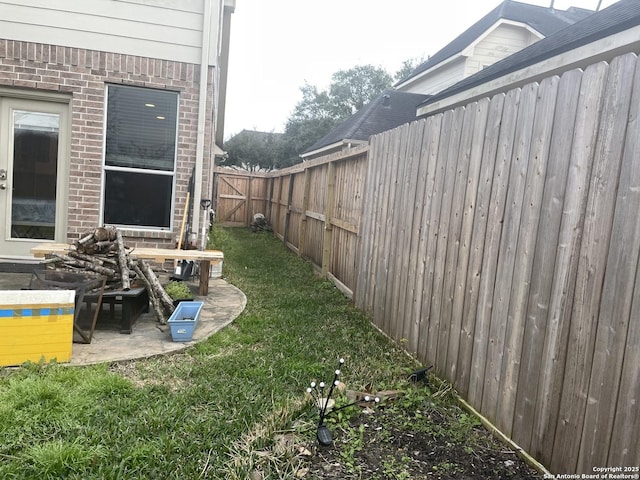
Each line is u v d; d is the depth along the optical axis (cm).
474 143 321
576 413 218
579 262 221
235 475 221
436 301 365
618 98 204
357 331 473
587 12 1562
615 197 203
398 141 460
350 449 254
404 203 438
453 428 281
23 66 584
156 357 369
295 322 491
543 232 247
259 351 396
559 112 240
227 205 1686
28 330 332
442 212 363
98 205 618
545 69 582
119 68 608
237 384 326
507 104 286
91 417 268
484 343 298
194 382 329
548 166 246
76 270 416
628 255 194
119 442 243
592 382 209
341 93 3481
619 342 196
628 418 190
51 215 620
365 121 1416
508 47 1334
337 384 313
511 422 267
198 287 621
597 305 209
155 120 631
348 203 665
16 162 606
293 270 824
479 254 308
